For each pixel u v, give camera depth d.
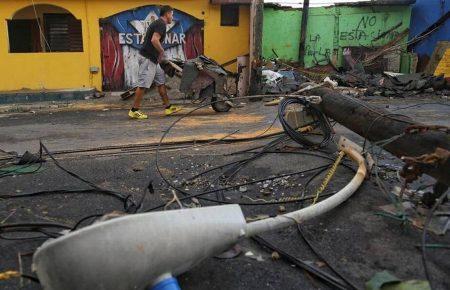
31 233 3.08
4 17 11.67
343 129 6.30
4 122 8.35
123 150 5.42
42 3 11.80
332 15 14.41
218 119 7.78
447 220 3.14
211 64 8.51
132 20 12.24
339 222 3.17
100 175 4.38
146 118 8.07
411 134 3.38
